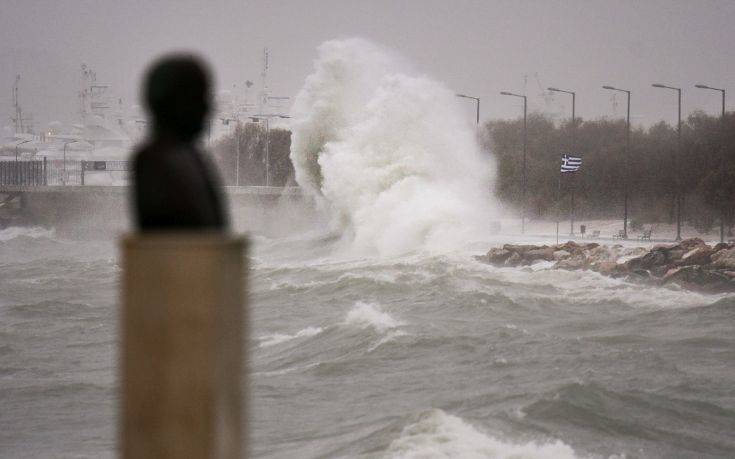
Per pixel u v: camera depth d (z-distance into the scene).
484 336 82.38
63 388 70.06
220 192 7.76
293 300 118.44
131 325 7.10
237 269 7.34
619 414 52.25
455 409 56.12
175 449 7.10
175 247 7.02
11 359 85.94
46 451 52.94
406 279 128.12
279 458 48.03
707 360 74.00
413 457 45.44
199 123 7.65
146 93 7.61
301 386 67.25
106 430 57.84
